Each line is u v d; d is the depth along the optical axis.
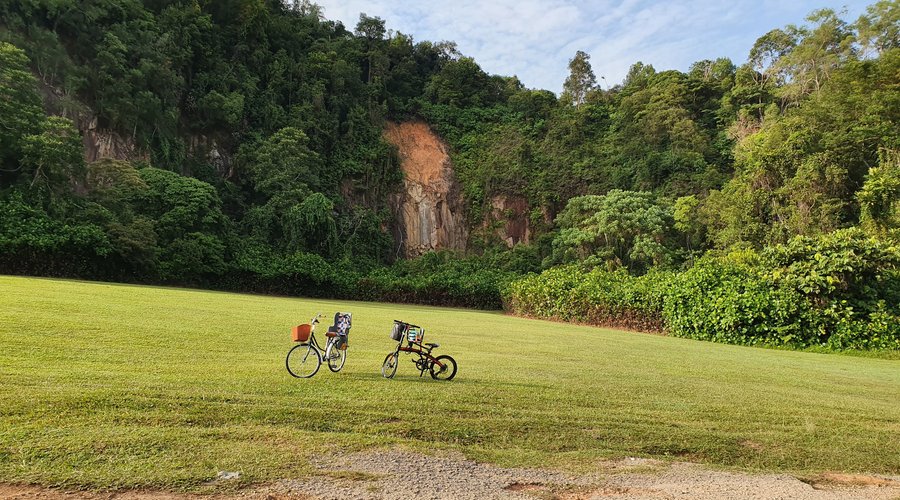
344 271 34.00
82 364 6.28
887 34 34.81
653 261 32.41
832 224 23.30
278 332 10.66
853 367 11.50
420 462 4.12
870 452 5.07
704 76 52.25
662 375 8.70
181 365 6.76
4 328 7.90
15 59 25.12
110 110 31.58
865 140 23.48
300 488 3.49
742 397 7.16
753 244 25.92
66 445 3.80
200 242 29.17
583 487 3.88
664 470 4.34
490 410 5.66
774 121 33.84
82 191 28.56
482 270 37.25
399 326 7.21
